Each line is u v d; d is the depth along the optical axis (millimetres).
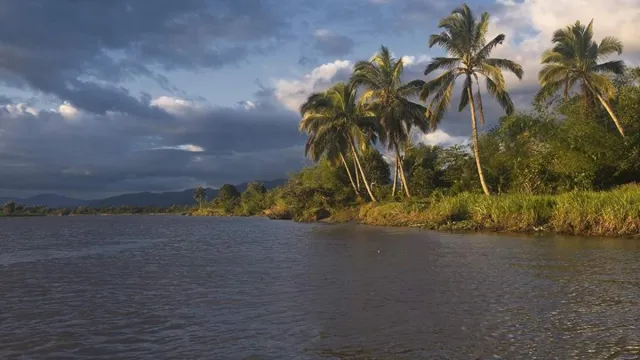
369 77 50562
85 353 8320
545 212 30766
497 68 38000
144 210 197125
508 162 44688
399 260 18812
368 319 9984
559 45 45344
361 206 54406
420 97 41281
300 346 8414
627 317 9797
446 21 39469
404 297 11953
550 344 8211
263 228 46750
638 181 36625
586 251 20281
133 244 31062
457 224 35125
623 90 40500
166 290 13688
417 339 8617
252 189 114562
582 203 28656
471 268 16328
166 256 22859
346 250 23000
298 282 14406
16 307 11758
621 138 37750
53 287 14523
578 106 40906
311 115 55688
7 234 45625
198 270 17547
